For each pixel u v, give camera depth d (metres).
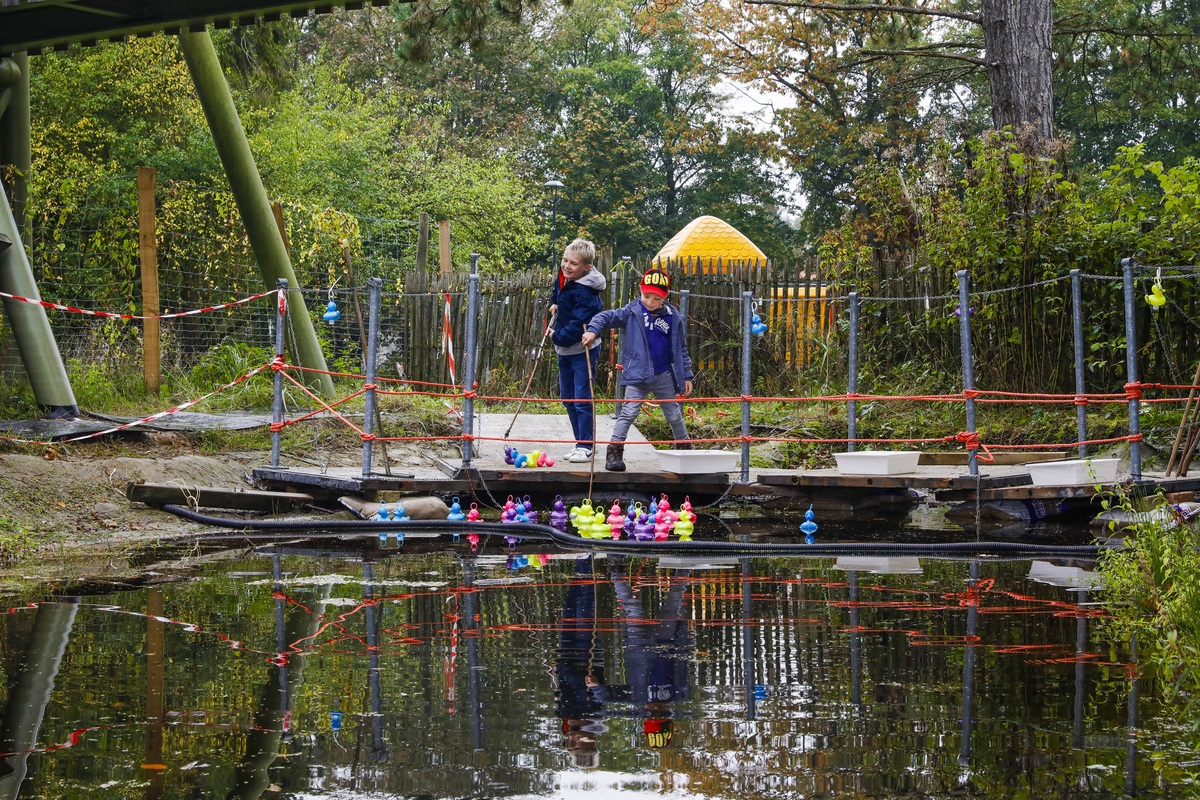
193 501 8.52
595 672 3.95
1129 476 8.66
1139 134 35.38
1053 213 12.33
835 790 2.76
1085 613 5.06
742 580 6.03
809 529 8.06
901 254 13.99
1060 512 8.78
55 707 3.49
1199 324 11.30
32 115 21.95
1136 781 2.81
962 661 4.10
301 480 9.08
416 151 29.19
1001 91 16.31
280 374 9.47
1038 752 3.04
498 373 15.38
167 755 3.03
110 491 8.46
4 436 9.19
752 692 3.67
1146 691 3.67
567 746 3.11
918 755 3.02
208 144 22.09
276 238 13.46
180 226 15.02
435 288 15.94
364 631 4.63
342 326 16.53
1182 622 4.34
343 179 25.25
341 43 38.03
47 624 4.74
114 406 11.88
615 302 14.94
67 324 13.71
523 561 6.74
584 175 42.91
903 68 24.22
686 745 3.11
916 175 14.36
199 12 10.88
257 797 2.71
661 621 4.87
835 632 4.64
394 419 12.17
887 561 6.84
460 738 3.18
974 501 9.18
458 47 15.45
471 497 9.55
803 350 14.55
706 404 14.33
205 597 5.41
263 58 18.00
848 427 11.59
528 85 44.06
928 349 13.31
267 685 3.75
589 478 9.22
